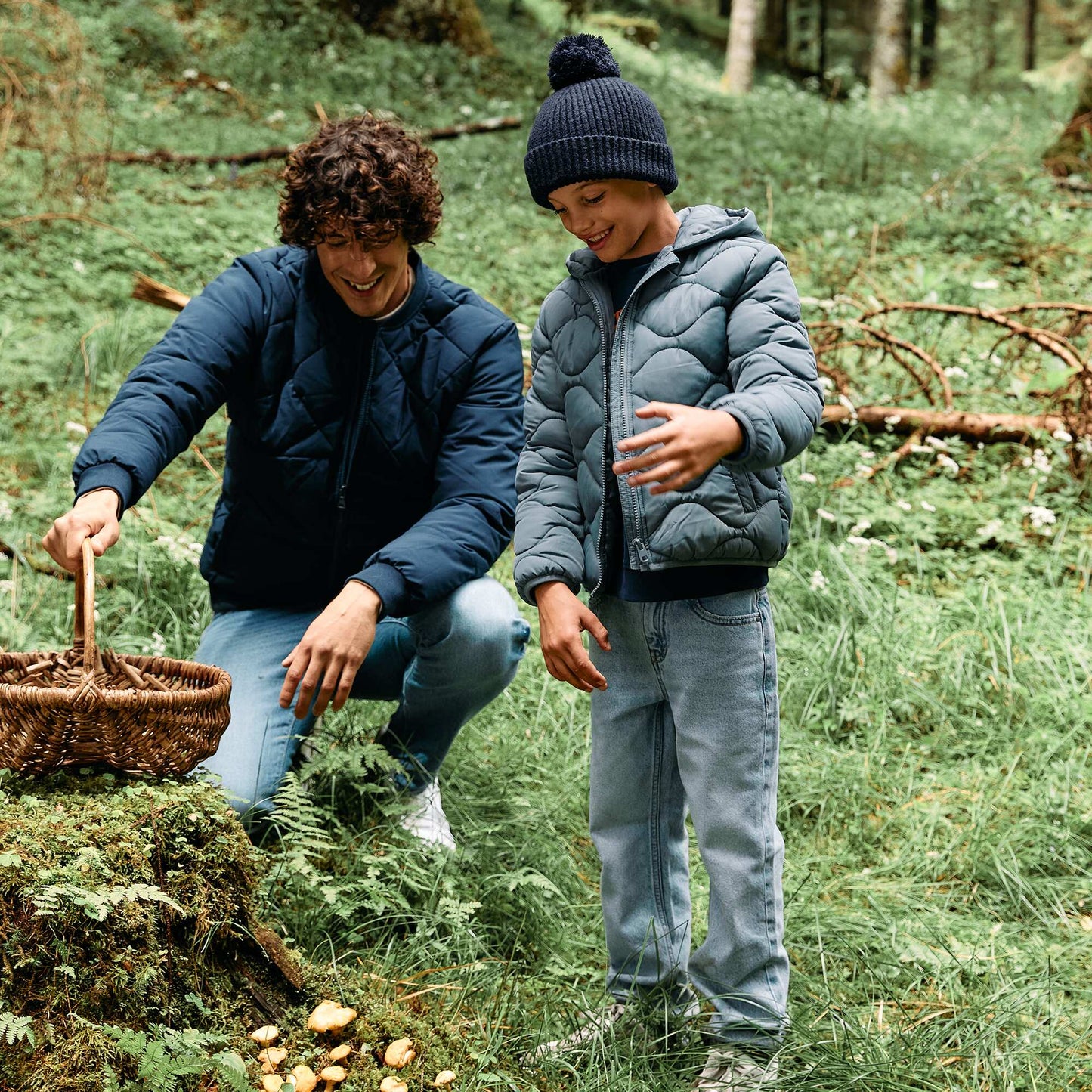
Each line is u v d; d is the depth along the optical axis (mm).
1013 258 8008
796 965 2668
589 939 2744
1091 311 5594
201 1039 1957
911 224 8664
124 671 2281
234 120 11273
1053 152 10312
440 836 2887
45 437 5008
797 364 1969
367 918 2631
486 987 2465
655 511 2086
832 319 6078
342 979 2328
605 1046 2287
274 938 2275
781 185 10250
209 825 2152
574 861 3072
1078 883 2986
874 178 11109
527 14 20578
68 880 1928
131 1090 1836
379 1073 2127
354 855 2783
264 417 2900
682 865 2395
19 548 4086
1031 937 2855
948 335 6434
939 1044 2369
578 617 2158
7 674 2256
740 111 14930
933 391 5824
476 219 8625
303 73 13336
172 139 10148
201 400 2760
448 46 15047
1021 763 3502
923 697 3734
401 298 2906
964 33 35062
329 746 3037
